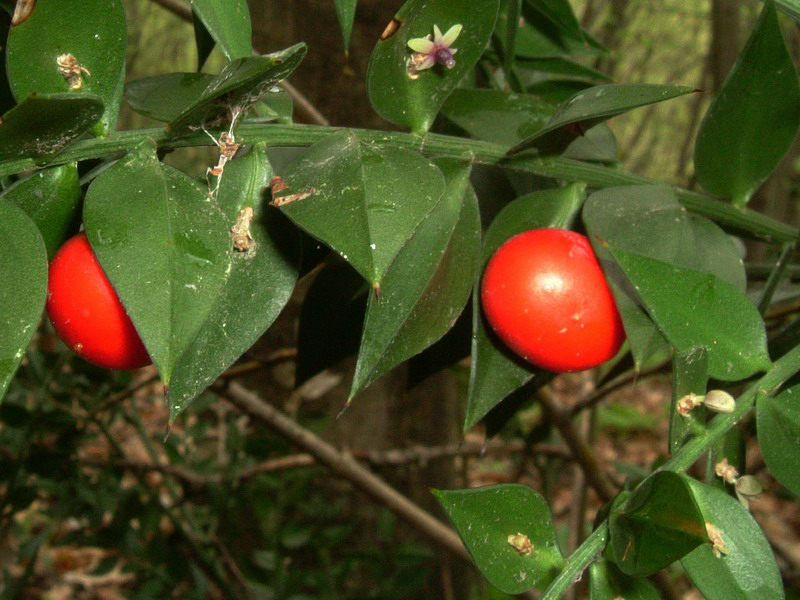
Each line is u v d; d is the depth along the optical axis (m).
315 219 0.07
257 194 0.08
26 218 0.07
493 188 0.12
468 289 0.08
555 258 0.08
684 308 0.08
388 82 0.08
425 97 0.09
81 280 0.07
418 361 0.10
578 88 0.13
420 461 0.20
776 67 0.09
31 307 0.06
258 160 0.08
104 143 0.07
